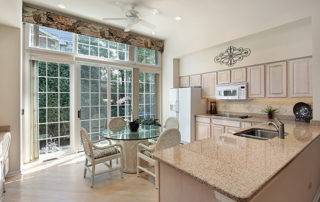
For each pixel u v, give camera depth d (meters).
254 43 3.33
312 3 2.43
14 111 2.70
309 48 2.65
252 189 0.72
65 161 3.26
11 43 2.68
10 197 2.10
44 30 3.33
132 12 3.23
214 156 1.16
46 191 2.24
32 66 3.18
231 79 3.77
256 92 3.35
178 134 2.35
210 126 3.91
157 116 5.13
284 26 2.80
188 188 0.99
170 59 4.93
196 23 4.10
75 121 3.67
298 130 2.04
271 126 2.37
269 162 1.04
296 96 2.83
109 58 4.20
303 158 1.55
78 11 3.34
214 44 3.77
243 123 3.25
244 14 3.24
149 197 2.13
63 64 3.57
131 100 4.57
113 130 3.10
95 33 3.80
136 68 4.58
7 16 2.36
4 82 2.64
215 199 0.84
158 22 3.94
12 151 2.67
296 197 1.38
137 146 2.73
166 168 1.15
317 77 2.38
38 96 3.28
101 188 2.33
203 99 4.46
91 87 3.91
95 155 2.43
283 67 2.98
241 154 1.19
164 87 5.17
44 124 3.35
